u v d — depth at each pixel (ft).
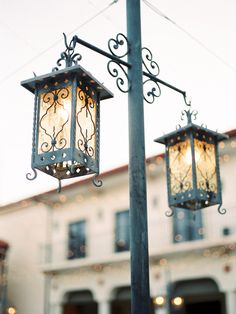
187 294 45.55
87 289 52.70
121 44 12.12
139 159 10.91
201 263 43.62
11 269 60.70
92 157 11.07
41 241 58.29
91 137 11.14
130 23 12.22
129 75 11.76
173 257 45.47
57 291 54.65
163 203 47.83
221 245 41.22
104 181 52.31
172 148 15.34
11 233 62.85
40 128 11.03
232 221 42.70
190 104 15.29
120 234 50.80
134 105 11.41
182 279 44.83
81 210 55.26
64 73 10.85
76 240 54.60
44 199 57.93
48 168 11.25
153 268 46.80
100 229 52.70
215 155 15.46
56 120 10.87
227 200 43.42
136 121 11.23
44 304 55.16
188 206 15.35
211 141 15.44
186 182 14.70
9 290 60.13
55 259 55.62
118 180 51.31
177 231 46.32
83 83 11.15
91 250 52.75
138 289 9.96
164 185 48.08
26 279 58.54
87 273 52.29
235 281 40.98
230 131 41.75
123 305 56.44
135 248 10.25
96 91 11.58
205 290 44.47
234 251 41.37
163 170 47.91
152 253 45.57
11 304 59.11
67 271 53.93
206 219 44.39
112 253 50.65
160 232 47.21
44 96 11.19
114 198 52.24
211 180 15.02
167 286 45.32
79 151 10.67
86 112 11.11
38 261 57.41
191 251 43.45
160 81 13.64
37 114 11.16
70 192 55.36
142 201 10.62
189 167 14.70
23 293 58.44
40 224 59.21
